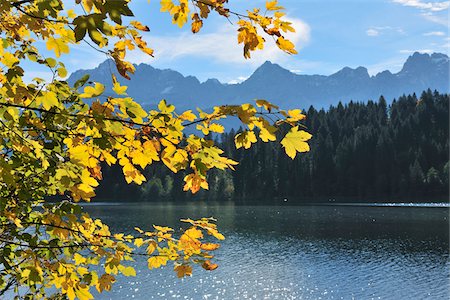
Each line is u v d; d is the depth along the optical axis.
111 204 108.81
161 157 2.41
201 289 30.58
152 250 2.78
